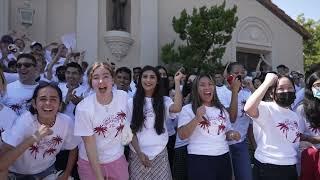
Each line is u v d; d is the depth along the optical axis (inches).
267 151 169.2
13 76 225.5
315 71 175.8
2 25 398.0
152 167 177.3
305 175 165.6
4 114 164.4
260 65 576.4
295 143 171.0
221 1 539.8
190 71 422.3
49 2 438.6
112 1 473.4
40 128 142.4
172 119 205.3
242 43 552.1
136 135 179.6
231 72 249.4
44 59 279.1
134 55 475.8
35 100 153.6
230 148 218.4
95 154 159.3
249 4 563.8
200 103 186.9
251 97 166.6
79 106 161.3
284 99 169.2
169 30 498.6
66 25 444.5
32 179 159.6
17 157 139.7
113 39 454.3
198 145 181.2
